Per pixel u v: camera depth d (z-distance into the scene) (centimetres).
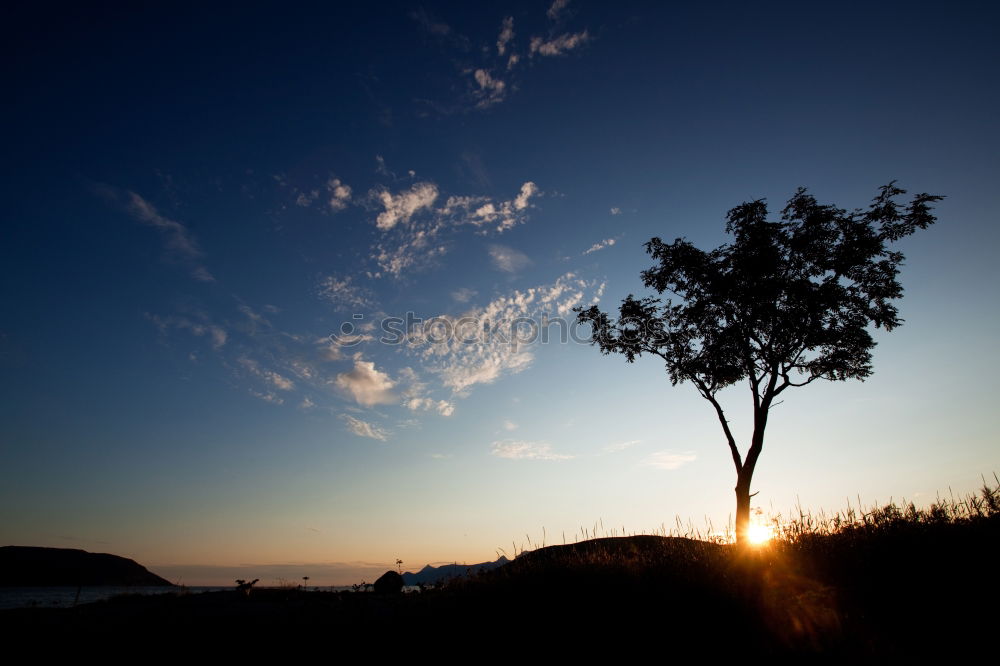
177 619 1121
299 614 1148
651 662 712
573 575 1055
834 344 1964
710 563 985
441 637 916
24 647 957
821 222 1989
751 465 1934
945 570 776
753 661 665
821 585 823
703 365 2145
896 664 600
